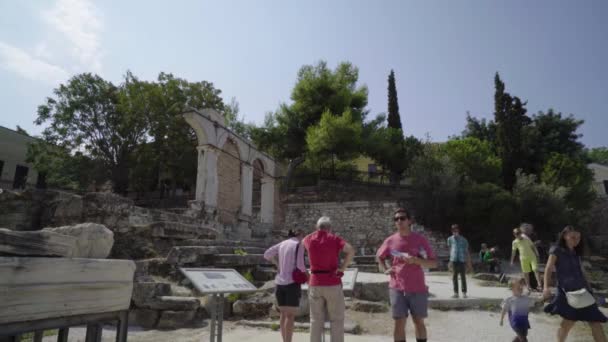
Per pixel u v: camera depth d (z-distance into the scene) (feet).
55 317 8.41
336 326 14.56
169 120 106.83
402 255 15.47
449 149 104.47
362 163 144.66
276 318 22.97
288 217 97.04
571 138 131.44
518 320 17.95
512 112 117.91
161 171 120.78
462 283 30.19
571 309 16.17
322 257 15.06
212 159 59.31
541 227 85.40
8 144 123.24
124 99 107.55
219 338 14.65
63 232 9.89
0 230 8.35
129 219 37.99
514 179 111.65
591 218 110.11
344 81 114.52
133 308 22.44
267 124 109.19
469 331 22.18
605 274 62.44
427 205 87.35
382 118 117.91
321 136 95.66
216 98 115.55
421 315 14.99
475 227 83.15
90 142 111.45
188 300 22.31
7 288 7.43
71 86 109.81
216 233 43.21
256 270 33.86
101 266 9.58
